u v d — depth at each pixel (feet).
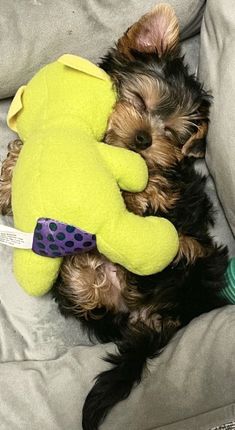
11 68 1.40
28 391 1.29
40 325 1.42
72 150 1.12
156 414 1.17
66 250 1.14
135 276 1.39
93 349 1.37
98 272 1.38
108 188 1.12
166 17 1.38
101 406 1.22
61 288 1.38
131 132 1.37
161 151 1.42
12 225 1.44
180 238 1.41
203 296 1.41
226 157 1.31
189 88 1.45
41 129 1.18
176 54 1.48
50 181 1.09
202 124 1.42
